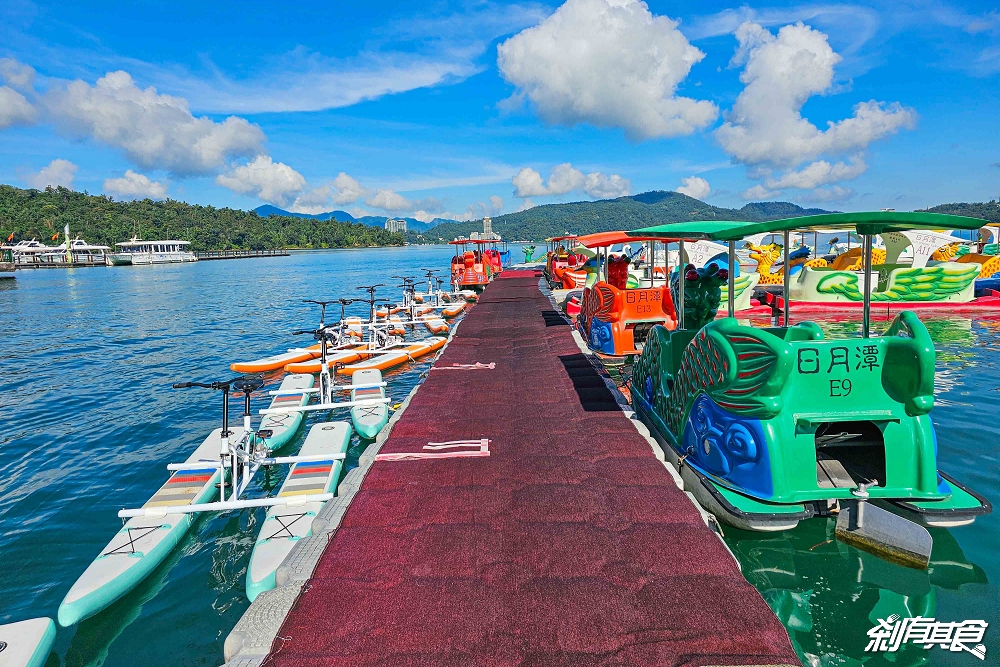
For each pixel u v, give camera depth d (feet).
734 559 15.98
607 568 15.64
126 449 35.88
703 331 22.16
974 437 29.66
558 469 22.39
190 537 24.04
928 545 17.69
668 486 20.65
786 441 19.21
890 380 19.36
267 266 314.14
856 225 20.13
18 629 17.34
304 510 23.52
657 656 12.37
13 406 46.16
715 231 22.86
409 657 12.54
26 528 25.85
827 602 17.43
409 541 17.24
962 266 70.23
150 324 94.22
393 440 26.23
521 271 149.18
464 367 41.39
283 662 12.50
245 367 56.39
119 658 17.47
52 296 151.43
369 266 287.07
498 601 14.34
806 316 70.38
